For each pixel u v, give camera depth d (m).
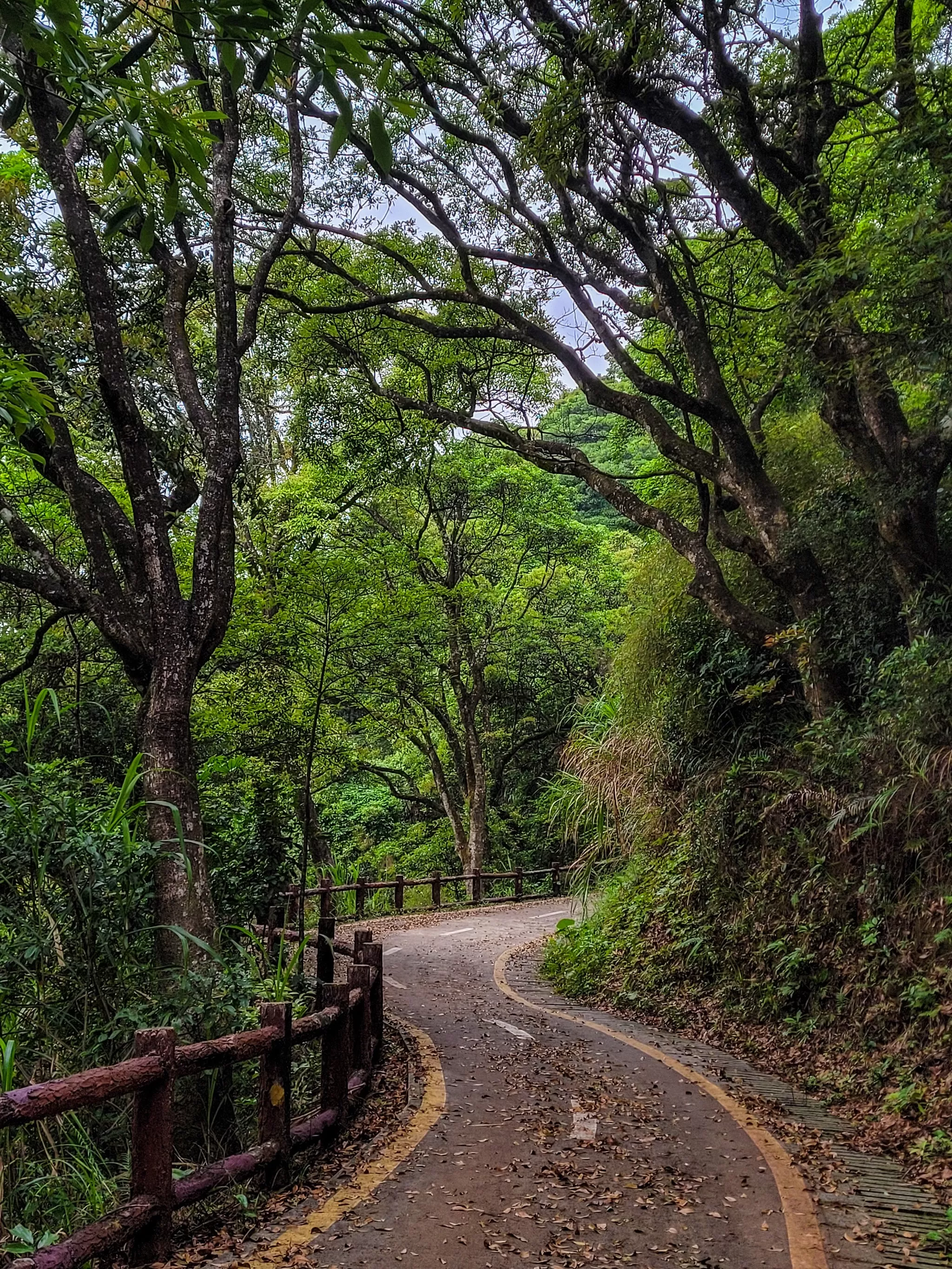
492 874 20.42
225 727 11.30
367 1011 6.32
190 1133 5.55
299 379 14.52
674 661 12.56
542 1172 4.70
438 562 21.42
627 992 9.78
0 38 3.39
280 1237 3.87
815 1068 6.83
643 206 10.05
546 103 8.67
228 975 5.82
